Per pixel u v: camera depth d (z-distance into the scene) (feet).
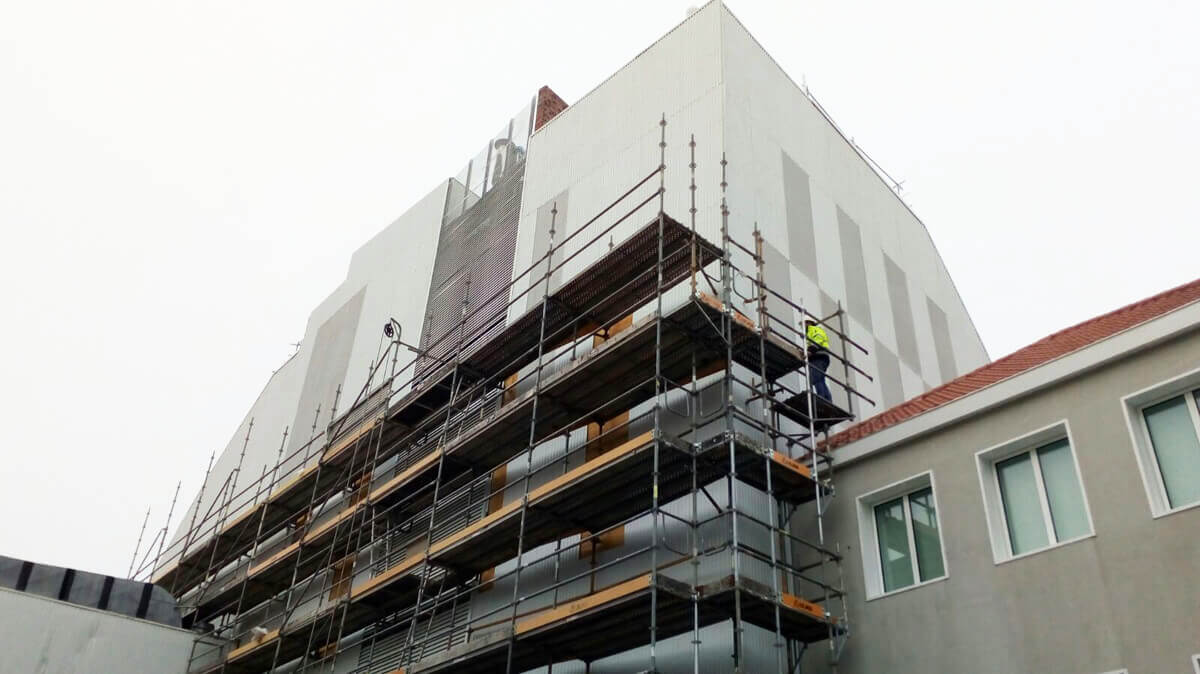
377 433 99.91
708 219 81.41
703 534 64.54
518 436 80.53
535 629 62.28
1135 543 49.47
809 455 66.39
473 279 111.55
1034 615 51.98
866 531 62.80
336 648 84.89
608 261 74.74
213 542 120.67
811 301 87.45
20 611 93.97
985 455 58.23
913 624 57.16
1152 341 51.96
